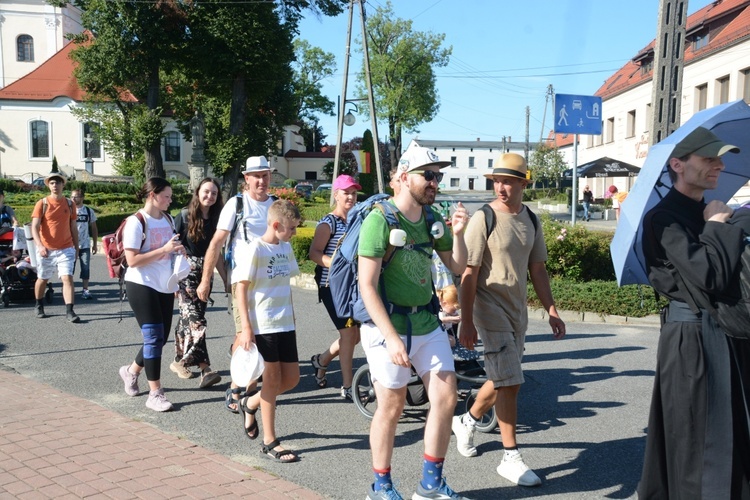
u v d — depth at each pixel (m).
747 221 3.07
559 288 10.61
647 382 6.64
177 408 5.71
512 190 4.27
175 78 42.00
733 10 30.30
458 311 5.76
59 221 9.36
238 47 34.03
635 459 4.64
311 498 3.89
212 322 9.58
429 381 3.63
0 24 56.59
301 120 73.06
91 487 3.93
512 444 4.28
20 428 4.97
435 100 63.78
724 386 2.97
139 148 37.03
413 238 3.64
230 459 4.53
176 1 32.97
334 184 6.14
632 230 3.30
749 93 28.55
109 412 5.48
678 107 11.18
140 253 5.65
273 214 4.59
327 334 8.84
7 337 8.37
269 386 4.54
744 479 2.97
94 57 34.62
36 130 50.06
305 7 36.28
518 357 4.24
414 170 3.57
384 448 3.60
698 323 3.06
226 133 36.72
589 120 14.51
